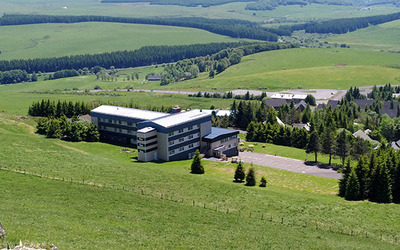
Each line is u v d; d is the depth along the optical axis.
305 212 102.62
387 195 115.25
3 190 94.19
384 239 89.75
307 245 82.25
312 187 130.25
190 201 103.38
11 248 60.19
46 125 179.38
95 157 143.25
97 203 93.94
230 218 94.50
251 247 79.12
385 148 162.00
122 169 125.44
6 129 172.25
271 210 102.44
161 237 79.38
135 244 74.19
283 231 89.50
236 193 112.81
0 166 111.81
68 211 86.56
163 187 111.75
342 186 122.06
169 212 94.00
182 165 148.50
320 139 164.88
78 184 105.06
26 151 132.50
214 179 127.88
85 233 75.19
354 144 159.75
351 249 81.81
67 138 174.00
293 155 174.00
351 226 95.81
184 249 75.00
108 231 78.38
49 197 93.69
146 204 97.25
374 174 118.25
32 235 68.62
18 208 83.31
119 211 90.88
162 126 153.12
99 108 190.00
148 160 153.12
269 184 129.88
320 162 162.50
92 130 178.25
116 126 180.88
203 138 168.25
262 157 169.62
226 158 163.62
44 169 115.25
